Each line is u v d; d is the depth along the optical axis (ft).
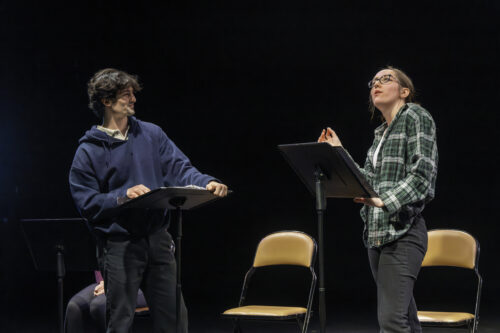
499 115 20.94
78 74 21.98
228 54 22.38
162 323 7.89
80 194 7.66
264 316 9.96
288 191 23.29
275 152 22.95
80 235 9.02
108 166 7.85
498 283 21.74
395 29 21.15
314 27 21.79
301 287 23.98
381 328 7.77
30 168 22.45
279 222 23.40
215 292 23.67
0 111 21.99
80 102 22.09
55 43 21.76
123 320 7.61
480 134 21.18
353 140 21.97
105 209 7.41
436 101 21.17
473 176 21.61
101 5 21.70
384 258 7.85
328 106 22.16
